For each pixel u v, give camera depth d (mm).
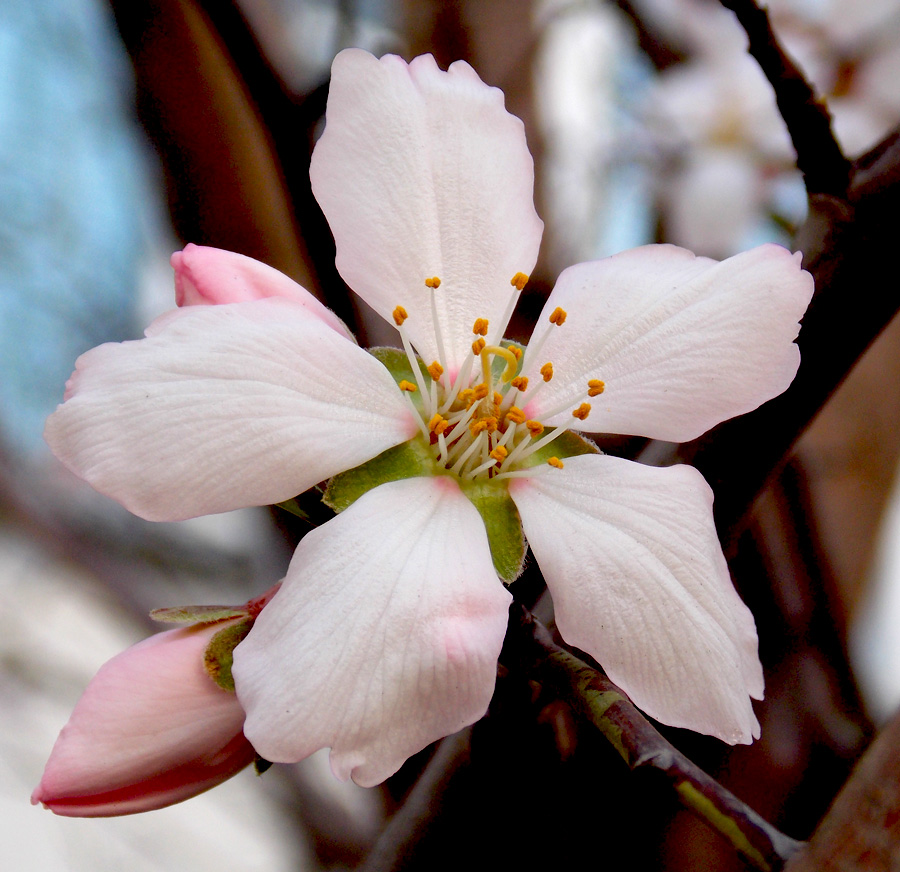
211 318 130
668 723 129
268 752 124
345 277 137
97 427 127
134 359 128
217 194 163
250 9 157
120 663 133
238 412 129
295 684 125
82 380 128
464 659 126
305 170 150
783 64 138
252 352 130
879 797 122
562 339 140
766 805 176
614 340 139
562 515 135
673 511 134
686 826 166
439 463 137
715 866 167
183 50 160
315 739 124
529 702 136
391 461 137
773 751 177
